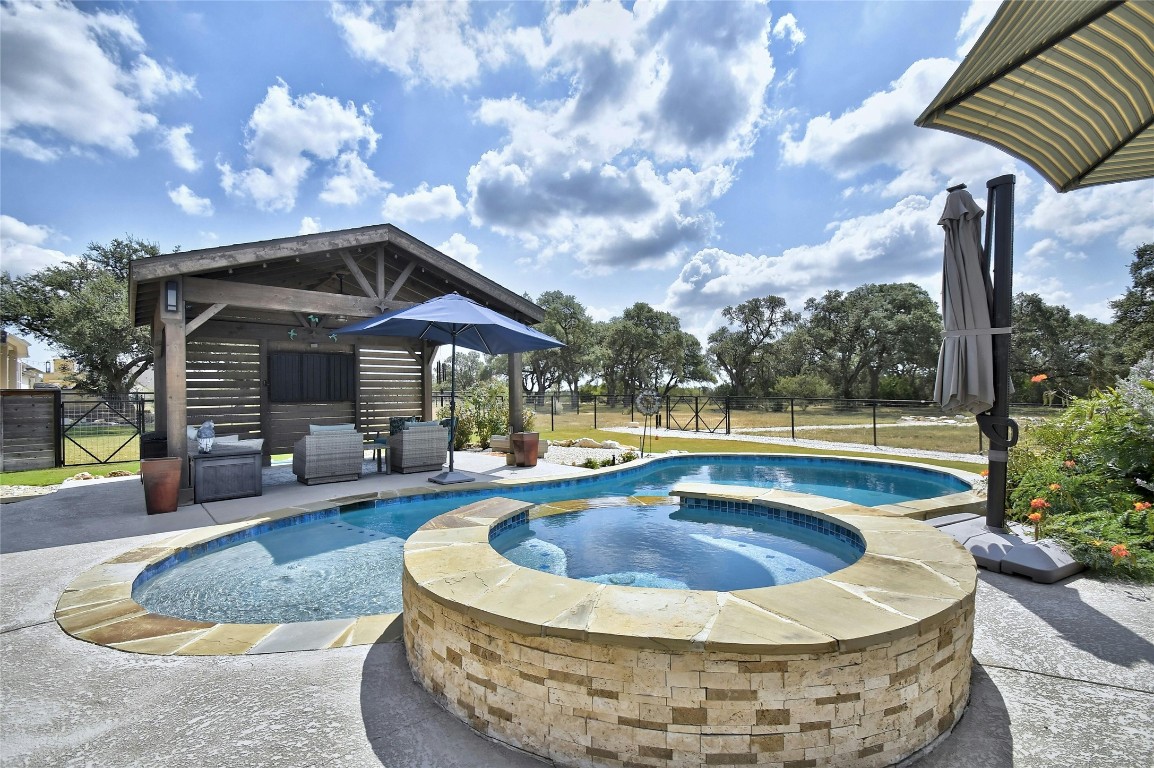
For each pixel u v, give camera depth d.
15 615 3.49
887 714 2.08
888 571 2.85
